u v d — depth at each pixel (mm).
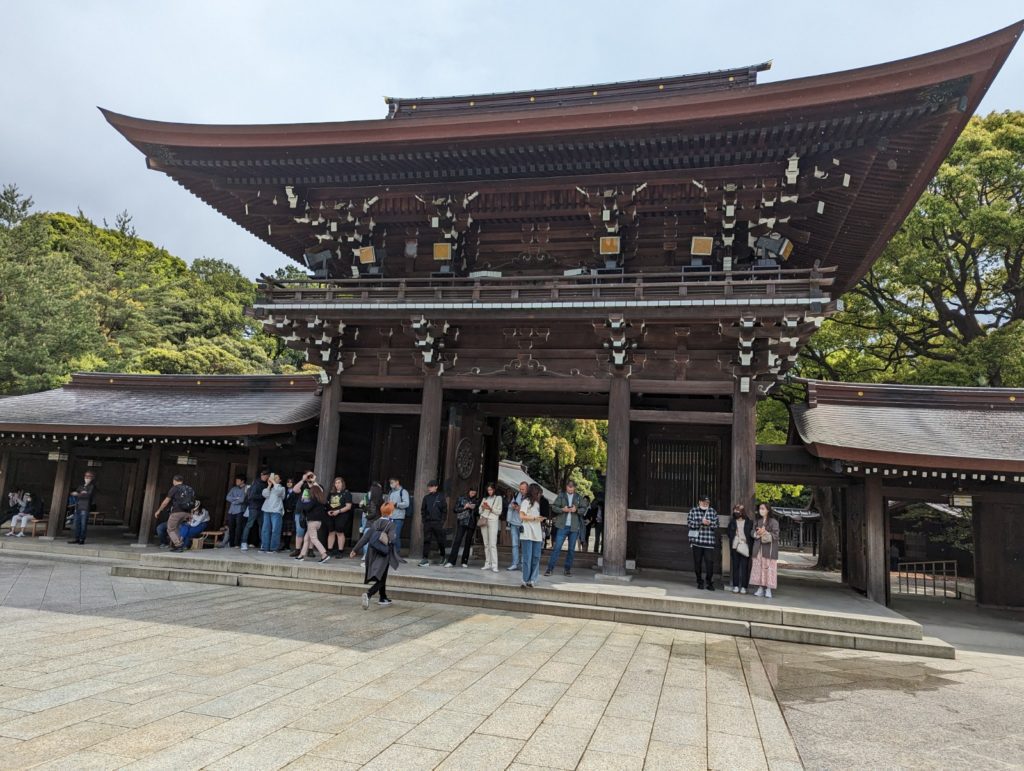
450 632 9695
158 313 59656
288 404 20906
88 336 45094
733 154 13789
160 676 6844
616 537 14211
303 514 14984
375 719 5828
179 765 4652
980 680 8703
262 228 19062
